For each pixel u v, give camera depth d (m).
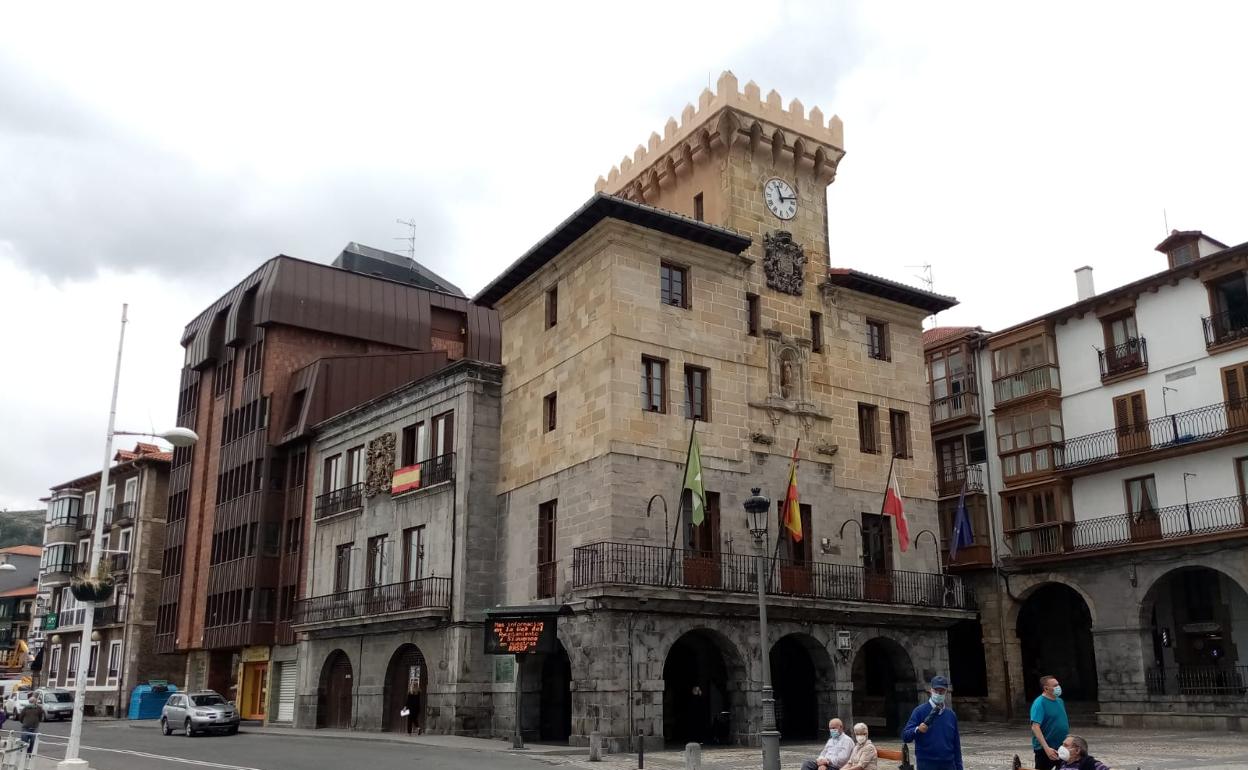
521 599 31.39
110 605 62.25
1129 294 37.16
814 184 36.31
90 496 70.94
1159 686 34.06
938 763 12.79
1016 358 41.16
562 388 31.41
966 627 42.22
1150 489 35.94
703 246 32.00
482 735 31.55
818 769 15.95
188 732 35.88
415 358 48.47
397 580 35.97
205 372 55.81
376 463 38.62
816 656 31.41
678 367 30.55
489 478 33.84
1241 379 33.44
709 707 31.78
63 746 30.59
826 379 34.38
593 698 26.78
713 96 34.66
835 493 33.38
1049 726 13.76
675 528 29.08
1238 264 33.75
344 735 33.44
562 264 32.38
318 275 50.56
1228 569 32.38
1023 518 39.50
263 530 46.06
